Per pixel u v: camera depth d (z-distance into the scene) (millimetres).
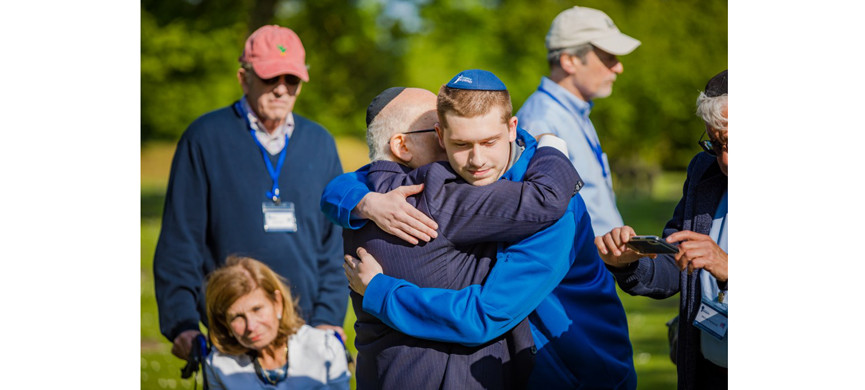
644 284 3611
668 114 26938
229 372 5391
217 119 5871
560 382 3246
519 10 24250
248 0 20438
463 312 2957
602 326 3414
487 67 23203
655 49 26547
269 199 5828
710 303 3463
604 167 5812
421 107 3318
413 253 3074
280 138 5926
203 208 5777
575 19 5801
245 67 5836
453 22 23375
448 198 3031
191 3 20312
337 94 21281
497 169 3020
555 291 3348
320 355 5500
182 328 5594
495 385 3092
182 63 19922
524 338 3178
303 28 21109
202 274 5762
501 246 3111
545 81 5789
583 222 3426
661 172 29766
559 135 5598
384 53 22281
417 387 3057
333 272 5996
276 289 5500
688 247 3316
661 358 8500
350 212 3189
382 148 3354
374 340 3182
